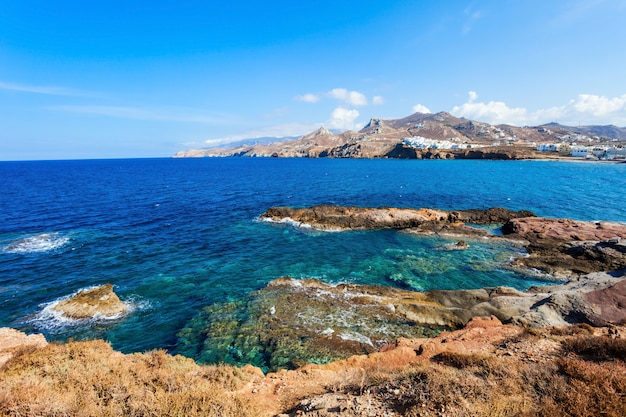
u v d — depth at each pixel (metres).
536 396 8.73
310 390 11.73
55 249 36.19
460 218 48.97
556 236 36.62
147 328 21.14
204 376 12.15
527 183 86.06
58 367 11.24
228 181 106.69
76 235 41.72
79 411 8.43
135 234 42.78
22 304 24.17
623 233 34.75
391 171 131.12
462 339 16.23
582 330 16.19
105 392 9.77
